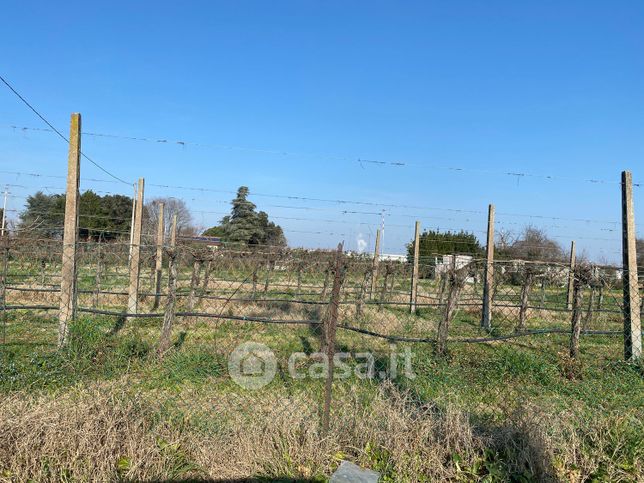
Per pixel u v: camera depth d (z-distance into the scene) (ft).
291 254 53.16
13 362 19.85
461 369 23.02
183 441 13.94
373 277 52.03
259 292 51.06
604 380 22.25
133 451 12.93
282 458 13.52
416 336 32.14
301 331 30.96
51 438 12.69
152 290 47.11
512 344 31.07
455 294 24.73
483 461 13.65
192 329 31.01
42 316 34.01
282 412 15.67
